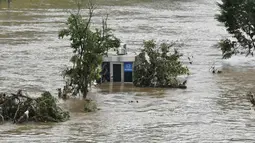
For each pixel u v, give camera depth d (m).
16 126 53.25
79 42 64.50
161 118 56.62
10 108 55.34
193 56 99.56
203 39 125.88
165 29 146.25
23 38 121.81
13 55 97.94
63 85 72.50
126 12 199.50
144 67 72.56
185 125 54.06
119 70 74.31
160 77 72.25
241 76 80.31
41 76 78.62
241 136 50.53
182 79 78.12
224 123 54.88
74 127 53.03
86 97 65.62
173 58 74.06
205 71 84.62
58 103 62.28
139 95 67.44
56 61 91.75
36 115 55.09
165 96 66.88
